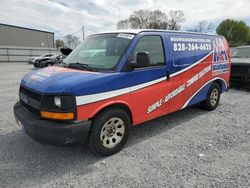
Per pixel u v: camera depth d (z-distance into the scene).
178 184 2.86
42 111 3.11
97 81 3.23
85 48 4.27
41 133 3.05
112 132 3.60
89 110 3.18
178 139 4.23
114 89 3.43
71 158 3.52
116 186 2.83
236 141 4.12
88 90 3.13
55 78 3.27
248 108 6.30
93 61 3.83
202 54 5.18
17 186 2.82
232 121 5.22
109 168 3.24
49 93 3.03
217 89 6.02
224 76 6.15
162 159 3.48
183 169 3.20
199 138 4.27
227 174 3.07
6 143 3.98
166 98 4.34
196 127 4.85
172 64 4.36
